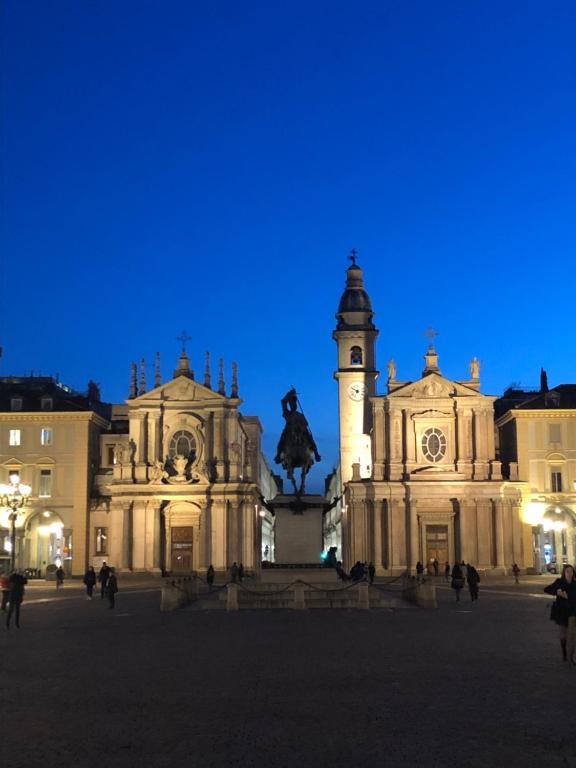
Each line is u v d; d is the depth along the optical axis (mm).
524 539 94188
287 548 54656
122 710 16016
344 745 13289
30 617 40000
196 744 13438
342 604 44656
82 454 96188
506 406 105188
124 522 94500
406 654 23750
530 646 25531
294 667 21234
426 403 95250
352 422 105875
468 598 53219
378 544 93000
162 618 38281
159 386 97562
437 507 93562
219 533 94562
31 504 95375
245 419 130625
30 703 16812
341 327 108188
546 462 95000
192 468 95938
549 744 13266
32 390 99938
